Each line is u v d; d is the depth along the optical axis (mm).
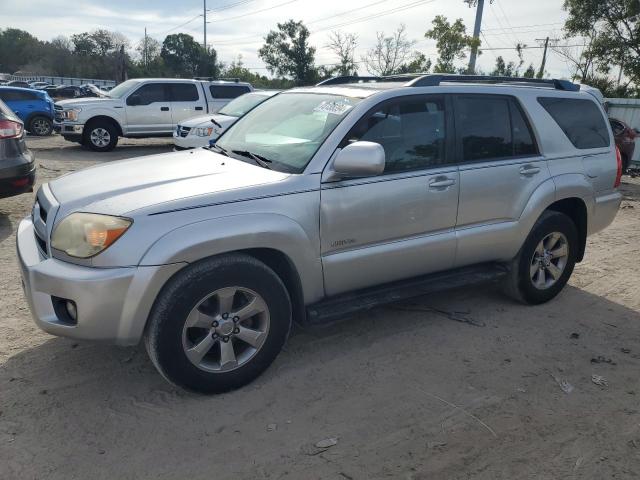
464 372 3637
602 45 23609
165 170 3568
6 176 6047
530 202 4352
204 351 3125
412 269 3906
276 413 3117
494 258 4359
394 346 3957
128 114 14875
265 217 3150
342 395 3320
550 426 3086
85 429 2920
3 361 3557
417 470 2693
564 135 4629
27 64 98062
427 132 3875
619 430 3070
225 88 16109
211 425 2992
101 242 2838
